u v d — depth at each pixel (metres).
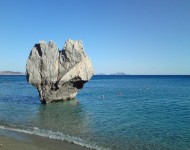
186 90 85.88
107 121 33.03
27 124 31.41
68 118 35.62
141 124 31.03
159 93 75.44
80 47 52.47
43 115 38.19
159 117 35.59
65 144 22.77
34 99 60.09
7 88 99.94
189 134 26.31
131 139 24.56
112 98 62.69
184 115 37.00
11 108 45.44
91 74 53.72
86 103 52.56
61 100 54.06
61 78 49.84
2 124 31.34
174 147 22.28
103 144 22.95
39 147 21.78
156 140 24.30
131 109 43.72
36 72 49.28
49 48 49.47
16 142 23.14
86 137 25.16
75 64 51.59
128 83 150.12
